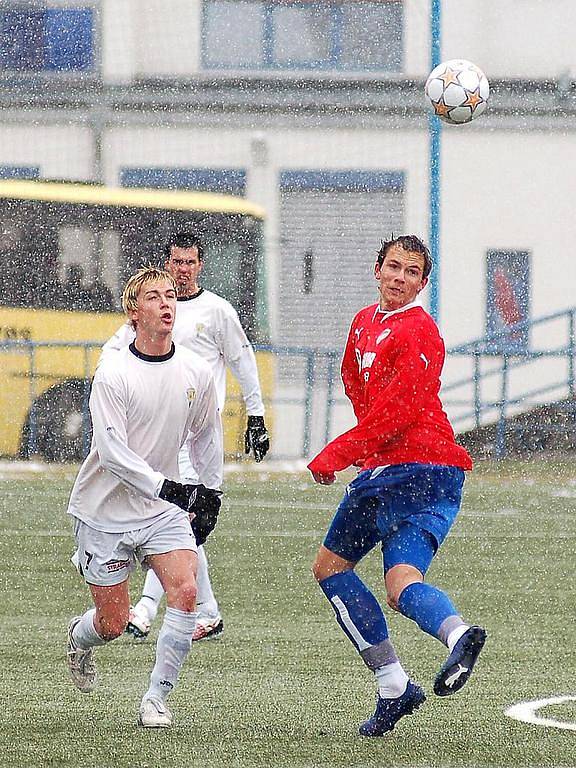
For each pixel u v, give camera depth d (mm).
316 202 97438
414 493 19281
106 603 20203
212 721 20250
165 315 19656
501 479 66688
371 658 19391
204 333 28938
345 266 96750
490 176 98812
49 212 78938
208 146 97438
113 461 19312
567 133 98812
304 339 95375
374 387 19531
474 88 30031
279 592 33406
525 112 98625
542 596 33250
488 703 21719
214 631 27188
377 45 97250
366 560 38969
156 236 79812
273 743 18891
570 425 77562
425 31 97125
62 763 17625
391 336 19359
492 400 94000
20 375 74688
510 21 97812
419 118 97438
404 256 19531
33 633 27766
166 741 18922
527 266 99438
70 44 96625
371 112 97500
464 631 17859
